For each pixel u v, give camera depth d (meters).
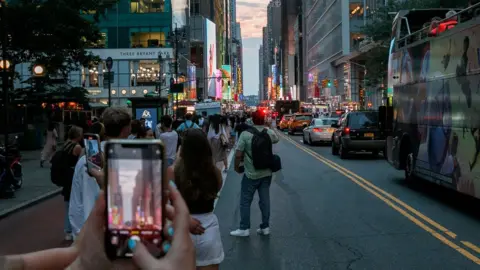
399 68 14.92
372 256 7.40
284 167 19.98
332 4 91.69
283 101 71.81
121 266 1.25
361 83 76.44
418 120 13.09
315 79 114.94
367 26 44.50
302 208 11.45
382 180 15.97
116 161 1.36
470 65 9.55
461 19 10.13
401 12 15.03
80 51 29.73
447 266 6.83
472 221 9.73
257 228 9.41
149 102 28.61
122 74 58.31
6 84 15.84
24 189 14.52
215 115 16.92
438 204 11.62
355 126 22.94
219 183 4.59
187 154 4.46
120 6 60.19
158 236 1.30
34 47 26.25
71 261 1.27
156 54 58.44
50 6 26.08
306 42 140.00
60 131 32.25
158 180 1.35
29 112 34.97
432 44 11.85
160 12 60.47
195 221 3.71
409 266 6.87
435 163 11.73
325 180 16.14
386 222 9.76
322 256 7.46
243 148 8.62
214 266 4.57
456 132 10.34
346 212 10.86
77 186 5.55
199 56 108.12
